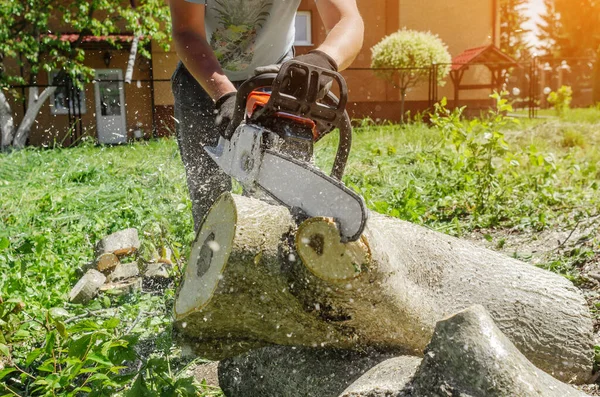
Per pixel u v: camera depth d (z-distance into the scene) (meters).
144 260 3.83
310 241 1.72
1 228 5.52
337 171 2.30
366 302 1.86
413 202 5.03
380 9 21.81
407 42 19.62
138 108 19.92
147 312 3.20
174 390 2.08
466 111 22.16
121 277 3.97
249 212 1.79
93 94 19.73
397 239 2.29
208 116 3.09
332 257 1.72
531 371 1.60
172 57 19.81
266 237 1.77
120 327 2.98
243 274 1.78
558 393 1.58
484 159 6.00
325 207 1.74
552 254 3.96
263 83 2.13
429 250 2.33
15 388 2.46
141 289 3.78
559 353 2.27
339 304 1.83
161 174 6.09
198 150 3.13
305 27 20.44
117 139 19.77
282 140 2.02
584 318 2.31
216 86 2.41
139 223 5.19
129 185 6.88
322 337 1.94
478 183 5.76
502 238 4.56
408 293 2.03
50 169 9.41
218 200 1.90
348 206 1.67
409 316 2.02
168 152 9.98
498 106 6.08
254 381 2.20
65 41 16.75
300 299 1.82
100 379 2.08
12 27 16.97
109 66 19.92
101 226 5.47
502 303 2.25
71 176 8.73
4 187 7.90
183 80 3.12
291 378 2.04
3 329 2.61
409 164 8.28
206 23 3.03
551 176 5.84
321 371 1.97
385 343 2.02
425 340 2.11
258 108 2.09
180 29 2.56
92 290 3.62
